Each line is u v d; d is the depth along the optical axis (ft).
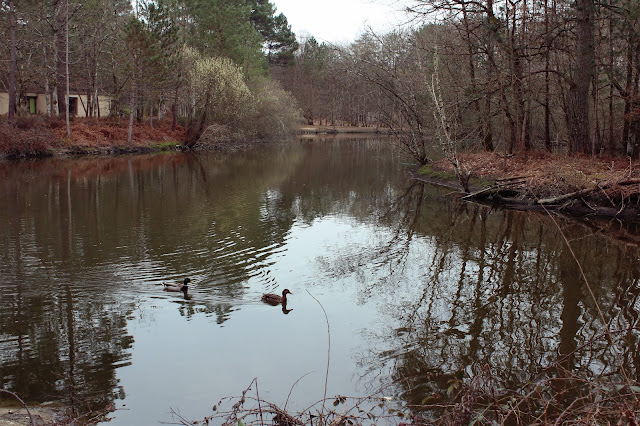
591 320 30.91
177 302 33.76
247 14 185.88
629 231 52.70
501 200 68.18
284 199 72.84
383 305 33.78
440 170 89.40
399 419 20.94
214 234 51.34
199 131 155.74
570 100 74.23
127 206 63.93
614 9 67.46
